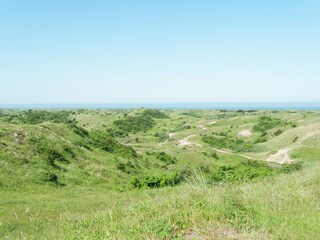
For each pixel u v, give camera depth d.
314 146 76.06
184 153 73.69
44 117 147.88
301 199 9.48
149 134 139.75
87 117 158.00
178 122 165.38
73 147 44.31
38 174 33.69
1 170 32.12
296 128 95.44
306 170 14.57
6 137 38.59
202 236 6.52
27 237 9.79
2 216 18.28
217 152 83.12
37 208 20.73
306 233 6.95
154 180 29.78
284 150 77.38
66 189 32.81
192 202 8.29
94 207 18.95
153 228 6.94
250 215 7.71
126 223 7.61
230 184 9.65
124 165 46.16
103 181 37.94
